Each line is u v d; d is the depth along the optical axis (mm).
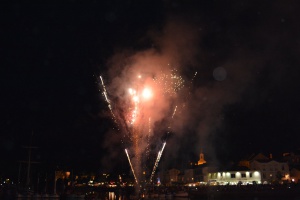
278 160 102438
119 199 76625
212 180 106312
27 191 54094
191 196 82750
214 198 80438
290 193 79562
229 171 102562
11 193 48125
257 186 82500
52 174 85062
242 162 109375
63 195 57562
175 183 112875
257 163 101438
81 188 97250
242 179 100438
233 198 79812
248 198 78812
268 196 79625
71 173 104188
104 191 96062
